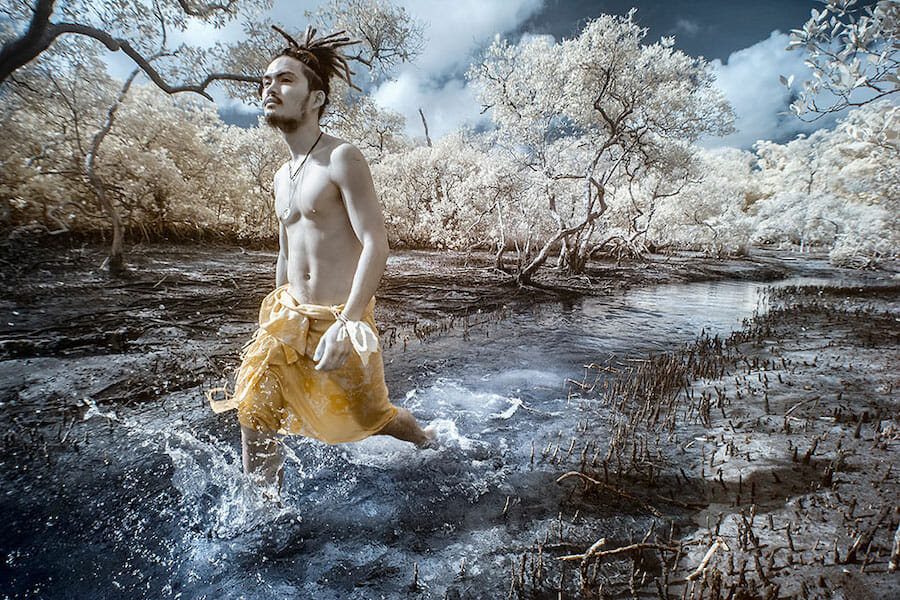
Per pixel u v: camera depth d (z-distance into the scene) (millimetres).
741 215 24031
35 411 2775
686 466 2379
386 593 1481
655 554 1678
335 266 1863
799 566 1554
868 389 3584
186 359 3904
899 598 1388
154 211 12438
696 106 12367
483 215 15398
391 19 9891
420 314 6766
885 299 10172
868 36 2779
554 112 12742
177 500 1946
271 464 1879
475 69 13008
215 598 1443
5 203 8891
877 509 1884
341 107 10688
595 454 2510
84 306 5633
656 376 3906
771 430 2787
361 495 2043
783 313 7773
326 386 1841
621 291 10664
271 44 9125
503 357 4590
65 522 1769
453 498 2047
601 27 11180
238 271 9484
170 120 12727
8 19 7070
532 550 1703
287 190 1914
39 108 8812
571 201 14688
